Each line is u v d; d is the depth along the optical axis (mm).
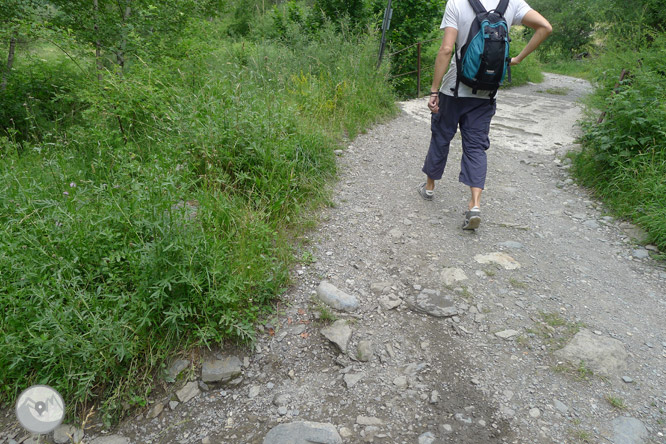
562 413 2059
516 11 3283
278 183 3686
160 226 2537
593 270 3244
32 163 4020
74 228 2598
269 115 4051
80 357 2221
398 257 3305
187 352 2396
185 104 4227
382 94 7312
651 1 7492
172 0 6977
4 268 2457
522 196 4516
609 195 4332
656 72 4871
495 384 2223
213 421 2109
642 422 2014
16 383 2223
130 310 2326
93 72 5852
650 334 2590
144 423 2137
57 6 7012
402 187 4543
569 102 9344
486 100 3404
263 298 2711
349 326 2592
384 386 2221
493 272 3139
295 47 8719
